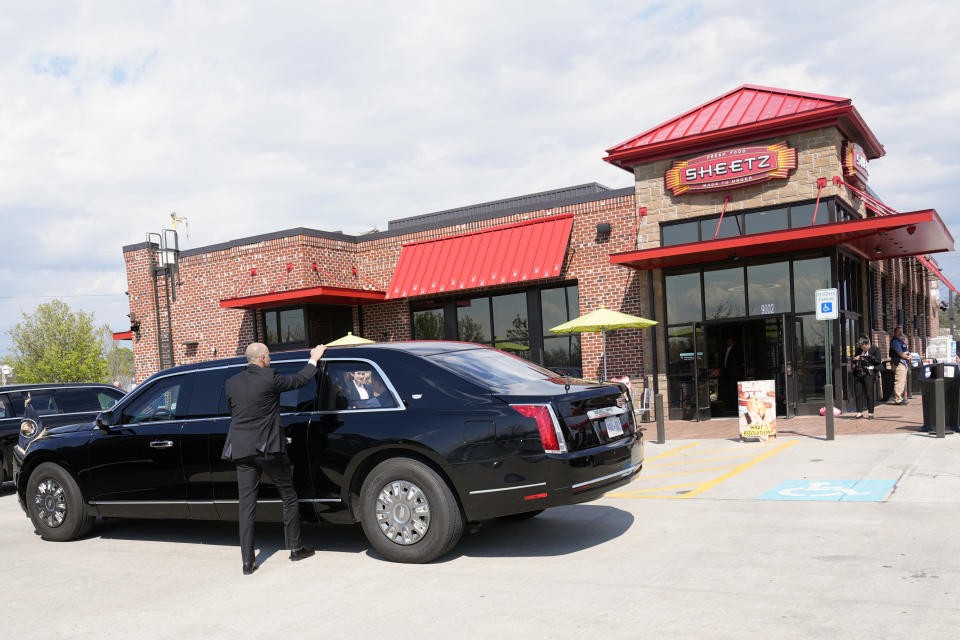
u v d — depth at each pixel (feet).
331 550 20.72
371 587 16.69
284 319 72.33
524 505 17.62
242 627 14.44
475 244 65.36
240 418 18.94
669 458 35.63
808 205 50.52
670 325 56.18
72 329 169.99
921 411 49.39
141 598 16.94
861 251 56.65
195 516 21.72
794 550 17.54
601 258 60.03
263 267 73.51
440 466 18.24
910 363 64.95
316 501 19.80
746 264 53.21
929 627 12.32
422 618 14.32
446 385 18.98
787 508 22.24
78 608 16.46
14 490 39.55
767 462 31.27
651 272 56.70
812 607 13.56
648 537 19.80
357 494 19.57
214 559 20.49
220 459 21.07
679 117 57.26
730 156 52.54
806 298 51.06
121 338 86.07
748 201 52.65
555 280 62.75
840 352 50.08
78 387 40.19
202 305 78.89
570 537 20.39
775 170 50.85
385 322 72.13
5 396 37.78
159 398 22.82
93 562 20.95
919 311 98.53
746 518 21.29
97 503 23.35
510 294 65.67
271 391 19.07
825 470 28.14
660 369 56.70
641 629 12.93
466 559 18.67
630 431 20.21
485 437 17.84
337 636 13.60
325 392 20.27
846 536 18.54
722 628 12.73
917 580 14.80
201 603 16.25
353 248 74.69
